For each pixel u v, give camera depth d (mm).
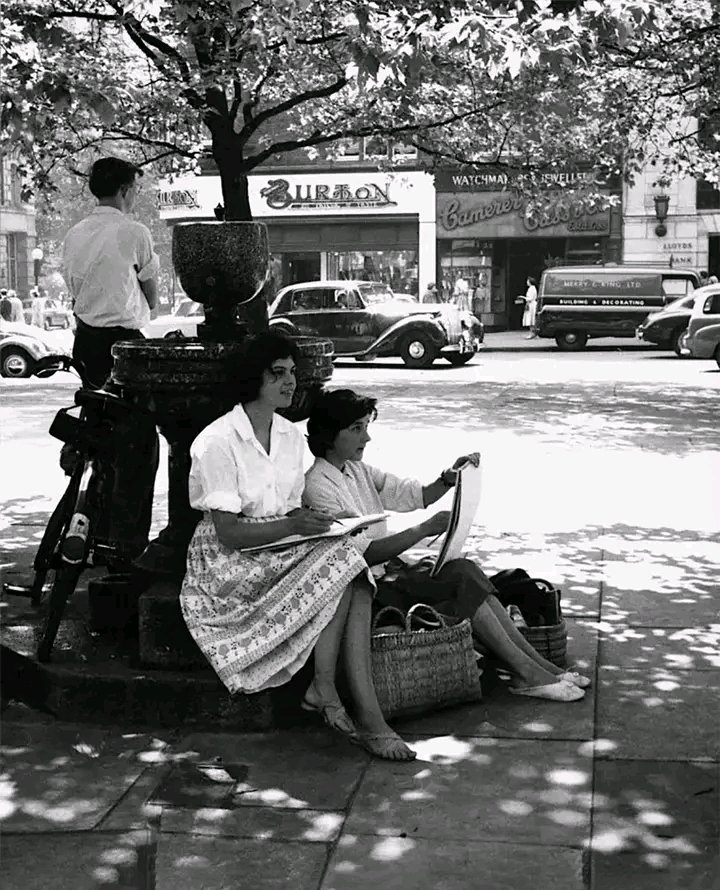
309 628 4586
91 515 5348
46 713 4961
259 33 12234
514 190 18531
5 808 4043
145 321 6504
